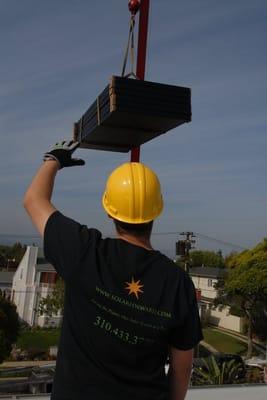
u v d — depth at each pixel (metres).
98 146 3.04
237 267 30.64
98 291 1.41
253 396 3.84
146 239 1.58
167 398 1.45
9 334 23.84
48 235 1.51
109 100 2.32
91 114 2.71
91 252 1.46
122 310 1.40
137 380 1.38
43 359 27.67
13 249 78.44
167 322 1.42
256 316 31.95
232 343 32.56
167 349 1.47
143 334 1.39
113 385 1.36
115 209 1.60
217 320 40.84
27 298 38.62
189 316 1.46
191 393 3.90
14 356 27.50
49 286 38.81
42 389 15.21
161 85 2.39
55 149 1.82
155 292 1.44
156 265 1.49
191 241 27.22
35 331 35.34
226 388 4.07
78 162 1.86
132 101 2.31
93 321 1.41
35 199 1.61
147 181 1.65
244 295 30.16
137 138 2.81
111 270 1.44
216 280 42.00
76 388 1.37
